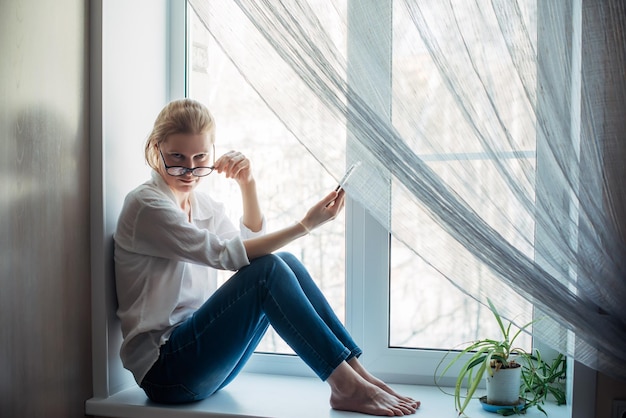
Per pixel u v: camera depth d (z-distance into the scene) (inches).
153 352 74.4
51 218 72.1
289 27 65.9
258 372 89.4
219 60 90.3
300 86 67.5
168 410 74.1
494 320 82.0
